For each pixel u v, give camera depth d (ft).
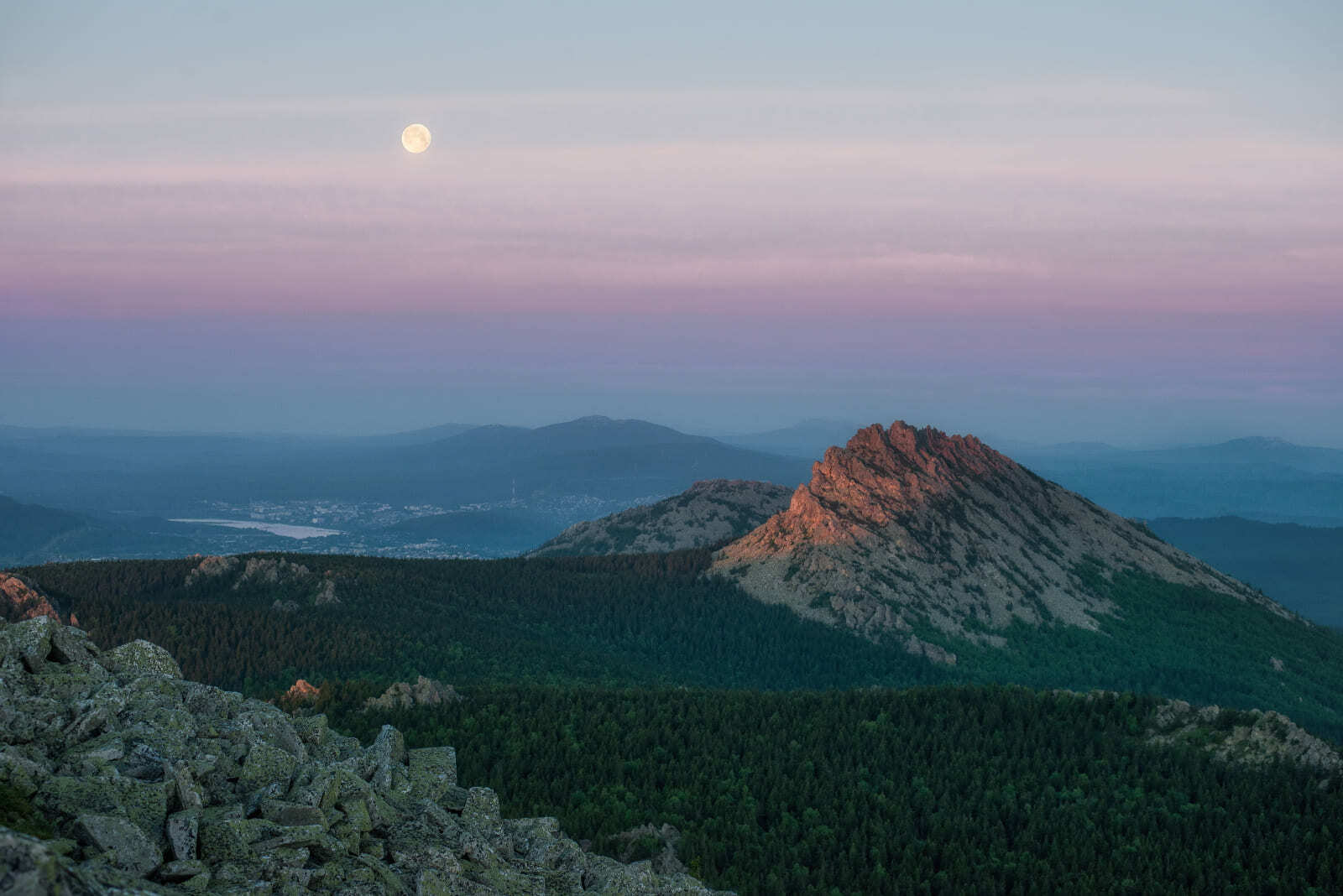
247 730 146.10
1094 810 520.42
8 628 143.54
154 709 140.26
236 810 125.49
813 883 431.84
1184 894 428.97
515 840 163.53
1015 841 485.15
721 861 443.73
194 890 109.09
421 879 130.72
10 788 111.34
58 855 89.10
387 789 155.84
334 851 127.13
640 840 437.58
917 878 442.09
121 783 118.83
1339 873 436.76
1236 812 503.61
